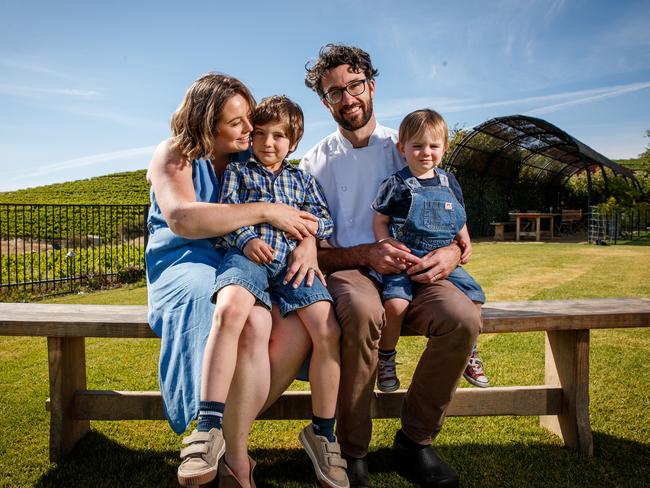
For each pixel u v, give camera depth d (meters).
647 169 26.36
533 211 20.42
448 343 2.03
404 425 2.19
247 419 1.86
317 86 2.80
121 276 8.62
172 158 2.20
